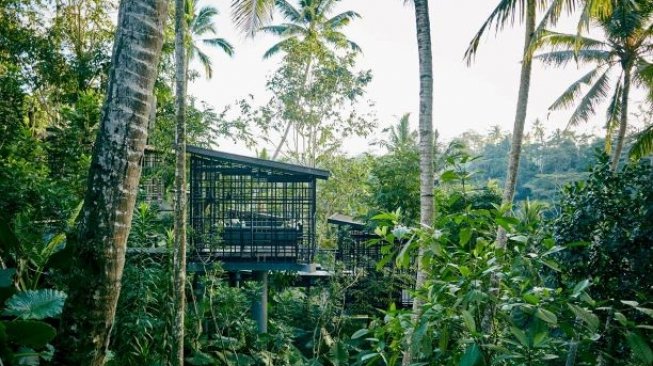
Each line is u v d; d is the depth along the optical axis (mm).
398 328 3404
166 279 8070
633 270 5172
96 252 2984
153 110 11117
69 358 2992
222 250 9477
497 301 3037
